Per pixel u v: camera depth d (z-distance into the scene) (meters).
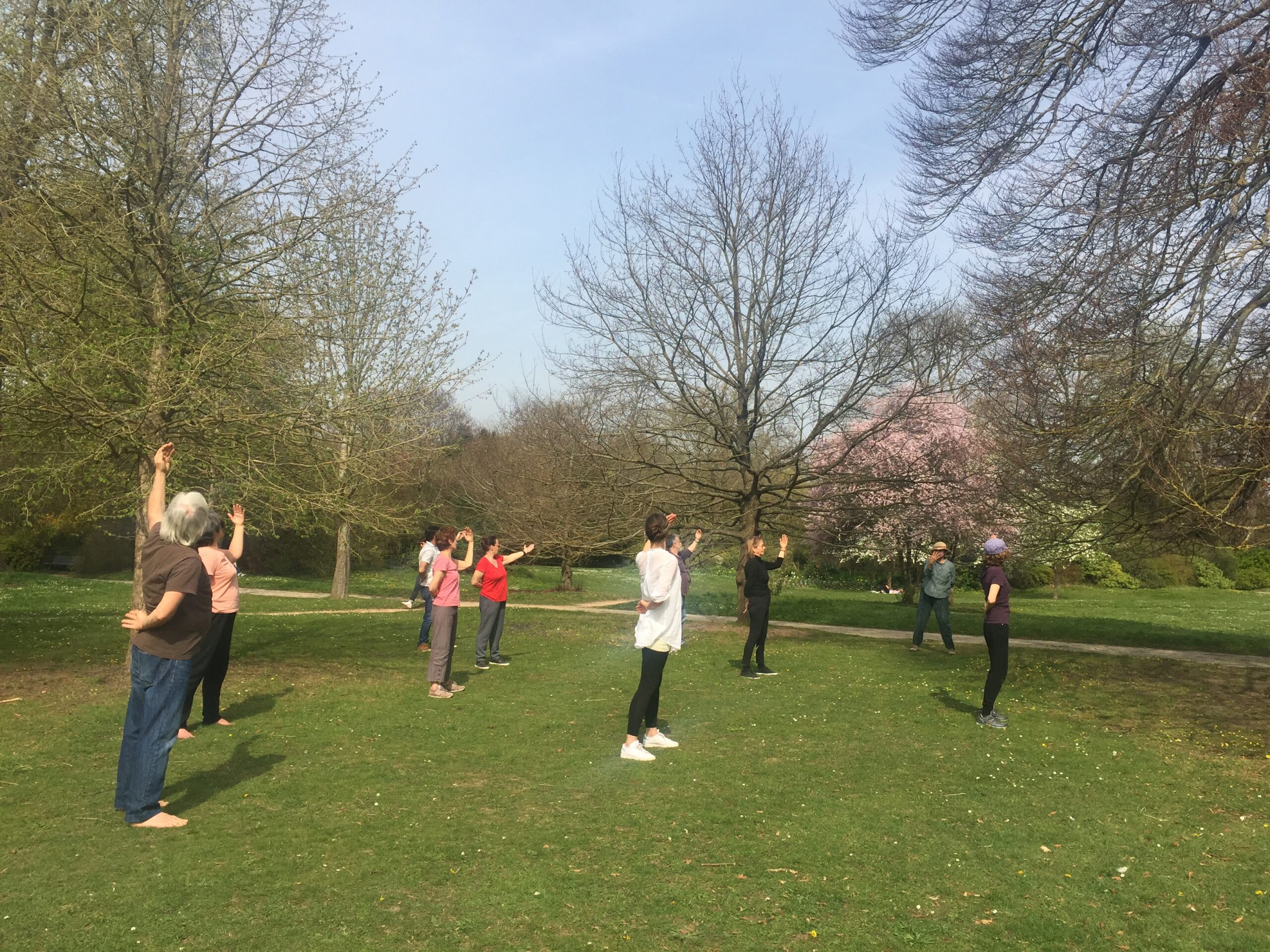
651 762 7.09
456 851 4.95
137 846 4.92
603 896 4.38
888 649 15.36
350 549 23.62
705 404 17.78
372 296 17.77
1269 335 9.57
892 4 11.49
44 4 9.90
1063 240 10.52
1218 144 8.91
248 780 6.30
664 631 7.22
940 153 11.78
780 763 7.20
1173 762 7.58
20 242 9.20
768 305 17.05
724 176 17.27
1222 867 5.04
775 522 19.78
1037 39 10.54
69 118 9.28
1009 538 21.56
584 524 18.91
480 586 12.26
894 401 16.81
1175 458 9.27
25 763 6.52
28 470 9.41
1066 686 11.71
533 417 25.41
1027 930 4.11
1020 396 10.56
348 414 10.57
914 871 4.87
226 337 9.40
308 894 4.32
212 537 8.02
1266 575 40.56
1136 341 9.37
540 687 10.59
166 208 9.85
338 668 11.52
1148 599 34.00
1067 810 6.14
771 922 4.14
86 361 8.68
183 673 5.37
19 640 13.09
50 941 3.74
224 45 10.27
